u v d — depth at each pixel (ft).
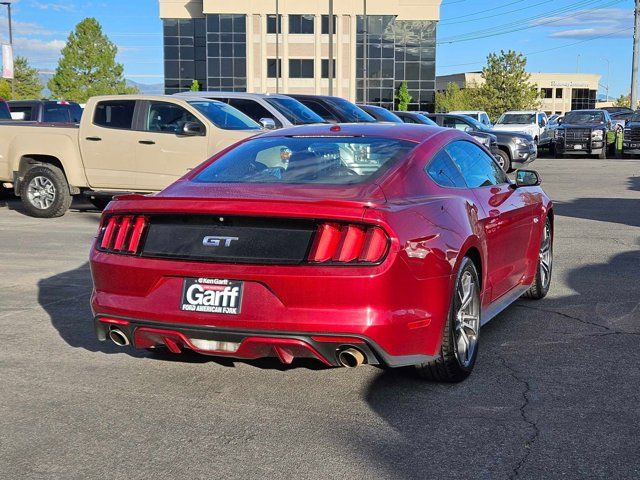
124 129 38.40
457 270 13.85
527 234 19.22
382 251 12.12
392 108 223.71
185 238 13.00
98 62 199.00
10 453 11.53
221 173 15.37
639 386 14.30
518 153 72.79
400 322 12.35
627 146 96.02
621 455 11.30
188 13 230.89
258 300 12.32
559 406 13.30
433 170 15.30
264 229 12.55
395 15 220.02
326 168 14.70
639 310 20.13
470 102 249.14
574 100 388.78
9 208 45.11
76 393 14.10
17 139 39.93
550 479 10.56
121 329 13.53
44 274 25.12
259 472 10.85
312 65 222.89
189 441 11.96
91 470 10.96
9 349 16.84
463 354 14.55
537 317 19.49
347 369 15.43
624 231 34.53
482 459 11.21
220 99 44.32
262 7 220.23
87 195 40.65
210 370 15.43
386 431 12.29
